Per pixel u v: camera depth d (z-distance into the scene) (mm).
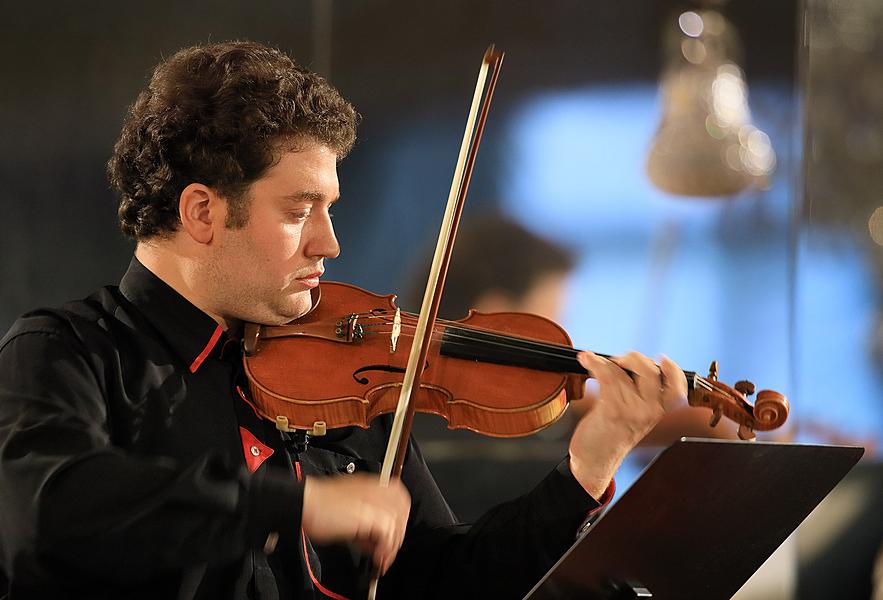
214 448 5957
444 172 11445
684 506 5039
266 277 6039
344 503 4773
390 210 11445
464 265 11555
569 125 11570
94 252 10984
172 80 6109
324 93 6129
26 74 10914
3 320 10922
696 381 6230
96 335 5871
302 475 6293
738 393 6336
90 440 5168
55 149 10953
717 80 11672
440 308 11531
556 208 11594
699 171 11633
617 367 6160
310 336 6586
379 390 6410
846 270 11961
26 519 4746
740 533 5430
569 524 6285
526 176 11570
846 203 11898
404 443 6086
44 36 10922
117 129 10977
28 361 5508
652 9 11562
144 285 6188
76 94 10953
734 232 11750
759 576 11906
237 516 4703
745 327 11766
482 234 11547
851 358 11922
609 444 6207
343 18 11297
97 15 10945
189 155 5887
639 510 4930
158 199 6039
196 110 5895
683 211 11672
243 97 5859
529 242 11570
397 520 4855
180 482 4680
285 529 4738
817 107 11844
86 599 5309
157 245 6219
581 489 6254
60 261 10977
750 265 11742
